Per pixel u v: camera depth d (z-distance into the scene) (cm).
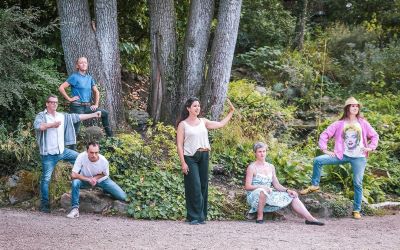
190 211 716
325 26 1828
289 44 1581
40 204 800
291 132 1180
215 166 940
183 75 1068
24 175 855
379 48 1573
